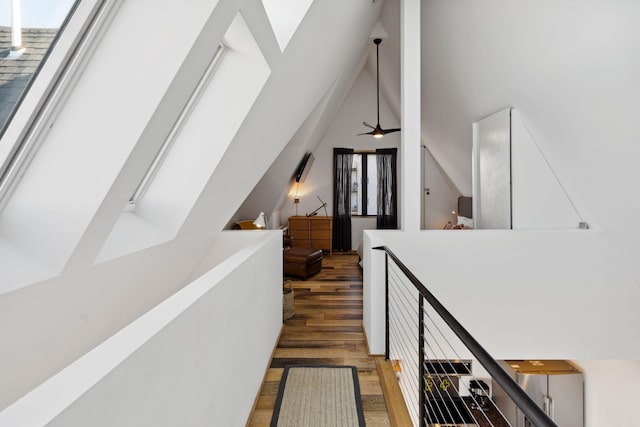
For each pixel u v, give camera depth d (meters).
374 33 4.62
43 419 0.56
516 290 2.96
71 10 0.95
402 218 3.02
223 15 1.12
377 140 7.16
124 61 1.07
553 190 3.13
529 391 4.16
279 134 2.89
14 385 1.19
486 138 3.78
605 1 1.85
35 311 1.10
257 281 2.17
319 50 2.44
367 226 7.27
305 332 3.24
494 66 3.00
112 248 1.47
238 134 1.88
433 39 3.57
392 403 2.08
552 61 2.40
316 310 3.82
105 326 1.73
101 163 1.09
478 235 2.96
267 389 2.32
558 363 3.90
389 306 2.79
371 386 2.37
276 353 2.83
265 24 1.46
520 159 3.22
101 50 1.06
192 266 3.01
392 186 7.11
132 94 1.08
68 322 1.35
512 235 2.94
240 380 1.75
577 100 2.41
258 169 2.93
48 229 1.09
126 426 0.76
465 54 3.26
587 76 2.22
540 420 0.65
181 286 3.01
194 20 1.04
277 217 7.01
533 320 2.96
